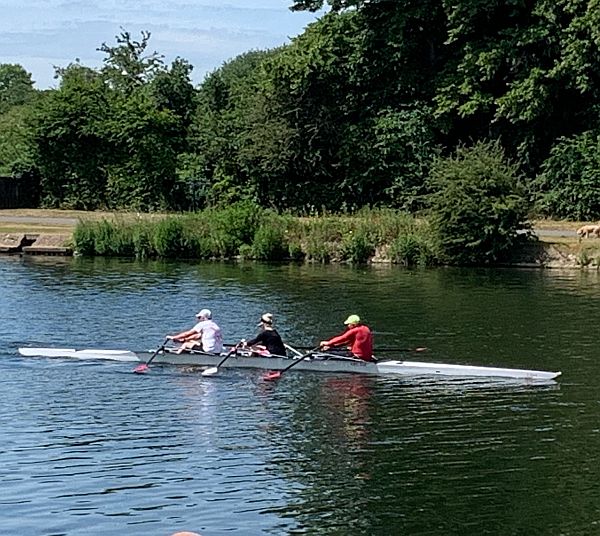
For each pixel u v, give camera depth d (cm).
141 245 5350
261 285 4266
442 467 1958
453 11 6444
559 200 6316
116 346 3006
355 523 1698
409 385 2588
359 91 6856
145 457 2006
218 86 8819
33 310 3575
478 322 3372
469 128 6756
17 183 7531
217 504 1770
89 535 1638
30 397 2445
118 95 7800
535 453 2041
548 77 6275
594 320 3403
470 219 5012
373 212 5622
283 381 2630
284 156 6638
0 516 1711
